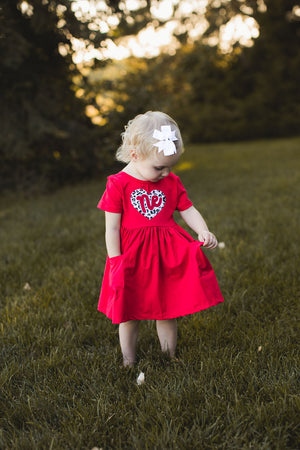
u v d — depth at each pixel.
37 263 3.65
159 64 10.87
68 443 1.63
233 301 2.73
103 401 1.83
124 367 2.10
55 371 2.06
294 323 2.42
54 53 7.61
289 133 18.59
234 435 1.64
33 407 1.83
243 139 18.62
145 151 1.82
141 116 1.88
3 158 7.50
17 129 7.31
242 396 1.81
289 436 1.61
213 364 2.04
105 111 8.45
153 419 1.70
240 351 2.19
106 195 1.99
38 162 7.90
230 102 18.55
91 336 2.43
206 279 1.94
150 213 1.98
